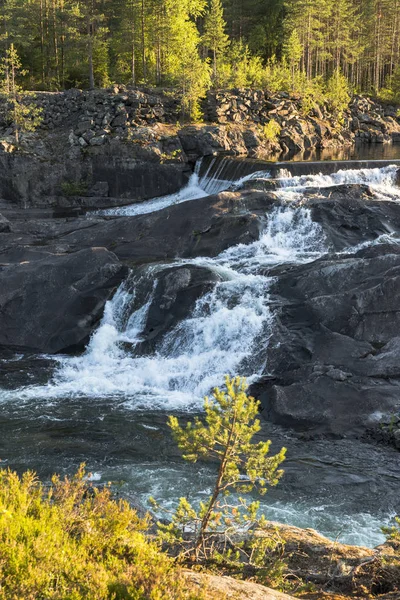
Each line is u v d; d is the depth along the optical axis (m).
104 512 6.95
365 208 22.77
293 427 14.02
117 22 58.03
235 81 47.53
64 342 19.39
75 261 21.02
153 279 19.83
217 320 17.92
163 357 18.34
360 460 12.61
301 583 7.02
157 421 14.63
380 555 7.54
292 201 23.33
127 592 5.15
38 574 5.27
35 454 12.96
